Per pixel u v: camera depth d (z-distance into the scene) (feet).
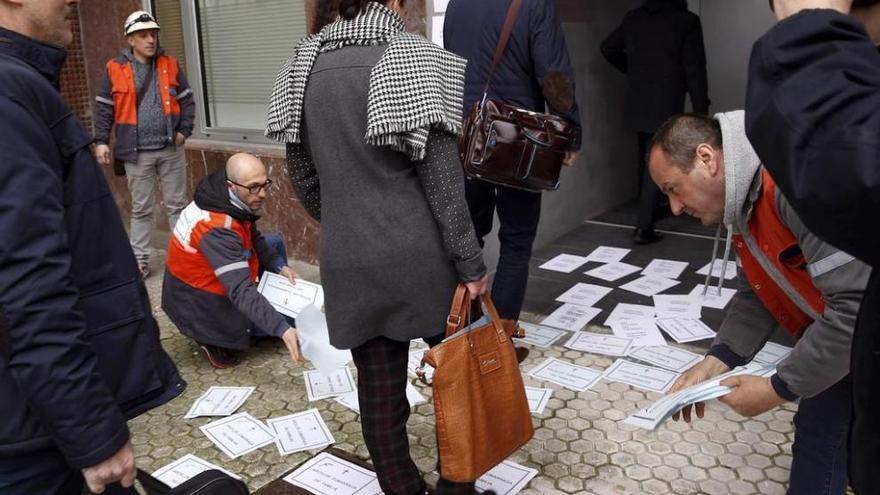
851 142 2.72
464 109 11.70
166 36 20.16
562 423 9.89
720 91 20.85
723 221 5.93
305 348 10.33
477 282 6.91
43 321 4.36
